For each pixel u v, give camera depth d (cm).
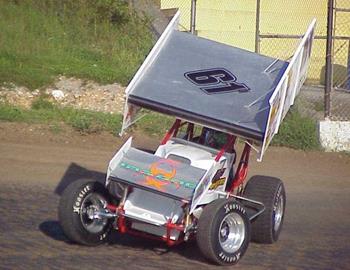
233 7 3641
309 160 1983
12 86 2308
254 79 1155
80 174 1616
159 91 1113
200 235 1035
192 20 2245
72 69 2470
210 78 1150
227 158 1129
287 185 1723
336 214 1515
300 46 1147
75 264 1024
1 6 2794
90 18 2877
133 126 2045
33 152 1764
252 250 1198
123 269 1020
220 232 1050
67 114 2097
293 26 3809
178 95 1109
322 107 2383
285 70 1112
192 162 1085
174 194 1021
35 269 988
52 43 2669
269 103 1051
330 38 2116
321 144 2097
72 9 2888
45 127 1980
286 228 1377
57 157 1741
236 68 1173
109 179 1055
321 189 1723
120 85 2445
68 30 2792
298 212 1507
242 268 1084
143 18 3092
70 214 1070
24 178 1551
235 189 1190
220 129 1080
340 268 1137
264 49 3706
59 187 1502
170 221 1047
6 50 2534
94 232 1098
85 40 2770
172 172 1054
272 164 1898
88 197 1085
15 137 1881
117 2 2970
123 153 1088
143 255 1103
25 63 2472
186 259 1098
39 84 2341
